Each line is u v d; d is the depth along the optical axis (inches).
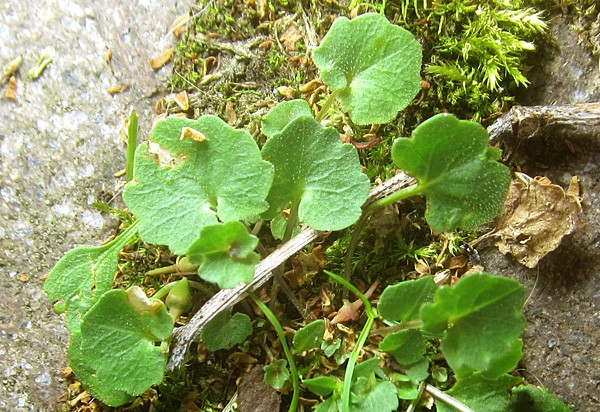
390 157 5.0
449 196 4.2
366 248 4.8
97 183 5.2
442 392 4.3
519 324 3.8
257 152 4.2
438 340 4.6
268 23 5.3
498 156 4.1
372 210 4.5
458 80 4.9
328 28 5.2
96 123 5.3
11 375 4.8
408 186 4.5
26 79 5.4
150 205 4.2
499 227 4.7
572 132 4.8
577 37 5.0
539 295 4.7
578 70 4.9
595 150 4.8
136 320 4.3
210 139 4.3
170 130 4.3
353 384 4.2
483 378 4.2
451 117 3.9
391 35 4.5
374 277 4.8
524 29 4.8
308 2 5.2
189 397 4.6
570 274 4.7
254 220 4.6
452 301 3.8
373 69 4.6
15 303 5.0
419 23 5.0
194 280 4.8
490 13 4.8
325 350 4.5
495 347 3.8
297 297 4.8
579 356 4.6
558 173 4.8
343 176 4.2
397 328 4.3
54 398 4.8
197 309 4.8
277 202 4.4
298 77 5.1
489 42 4.8
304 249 4.8
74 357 4.4
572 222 4.6
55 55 5.5
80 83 5.4
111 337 4.2
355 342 4.6
